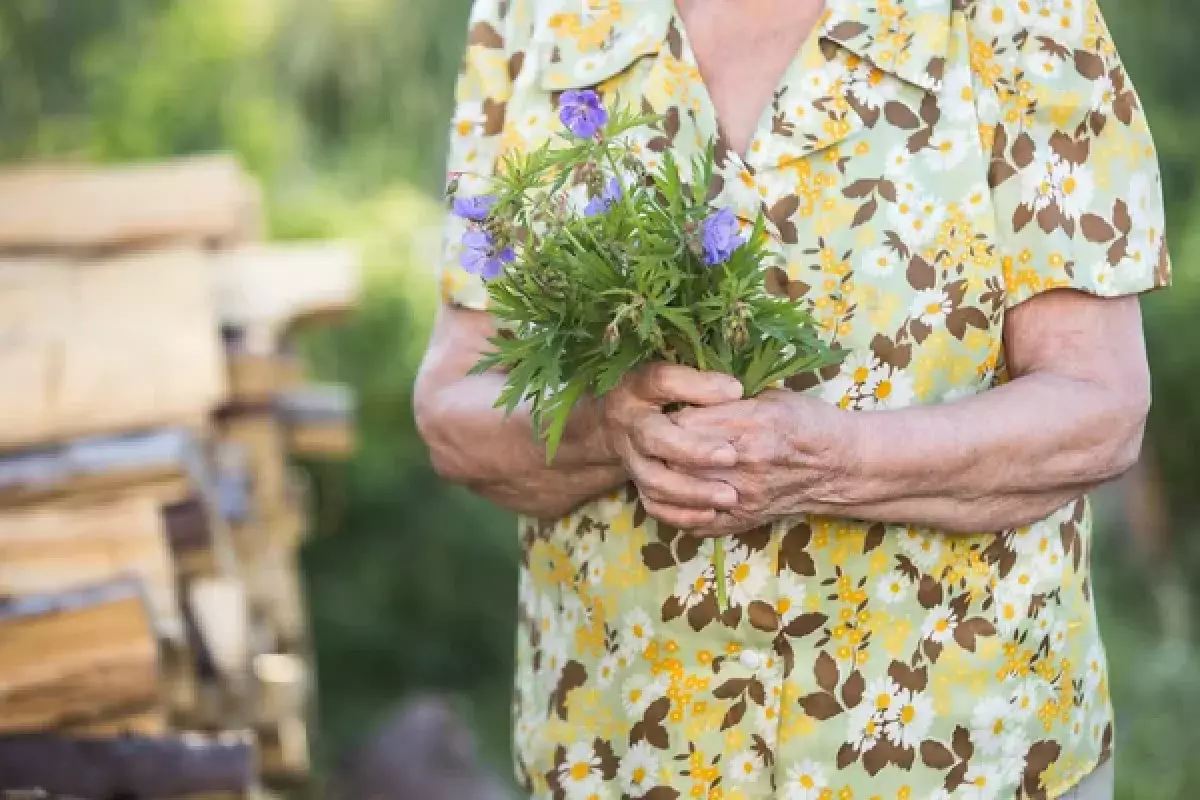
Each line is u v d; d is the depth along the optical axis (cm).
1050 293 220
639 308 194
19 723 284
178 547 384
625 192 199
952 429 211
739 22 224
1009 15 220
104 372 421
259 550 518
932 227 218
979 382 221
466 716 1409
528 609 244
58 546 336
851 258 218
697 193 203
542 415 209
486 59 237
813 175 219
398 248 1393
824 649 222
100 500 379
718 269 198
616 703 230
